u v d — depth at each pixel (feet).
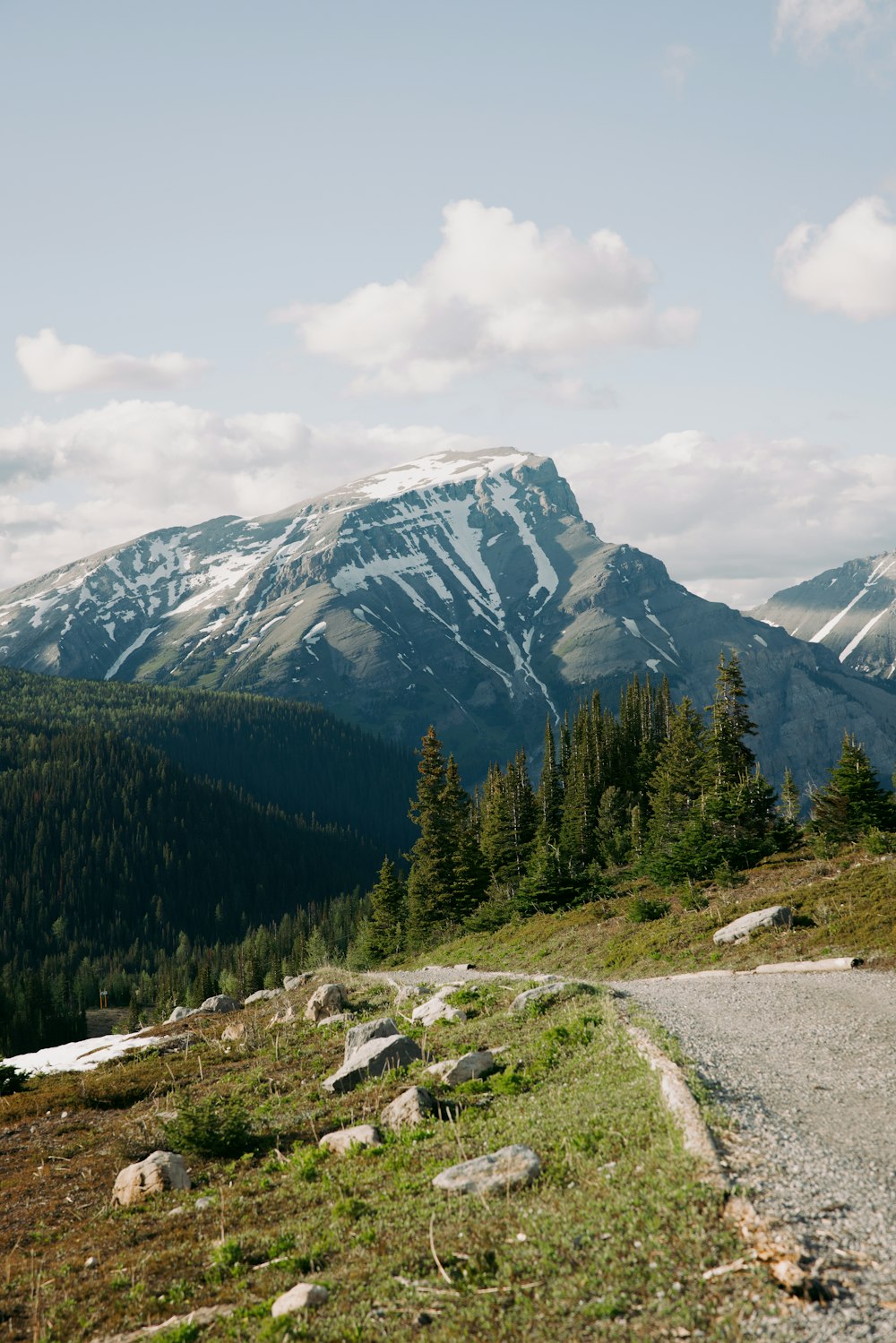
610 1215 40.86
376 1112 73.82
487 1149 55.21
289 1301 40.55
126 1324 45.09
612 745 382.83
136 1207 64.80
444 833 316.40
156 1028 175.83
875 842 159.63
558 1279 36.83
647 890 203.92
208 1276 48.37
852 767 181.57
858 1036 69.36
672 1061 60.95
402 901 323.57
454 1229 44.01
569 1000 97.71
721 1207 39.22
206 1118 74.23
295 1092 89.92
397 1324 36.91
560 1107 59.06
